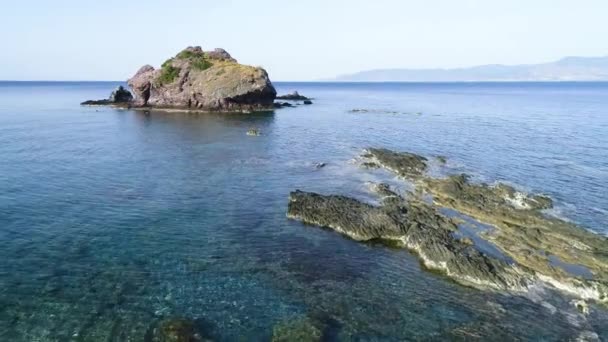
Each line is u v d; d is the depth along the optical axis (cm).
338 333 1501
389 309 1656
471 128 6538
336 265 2008
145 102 10081
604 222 2497
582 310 1662
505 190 2947
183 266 1966
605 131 6088
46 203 2778
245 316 1587
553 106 11362
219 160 4159
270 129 6431
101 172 3612
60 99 13950
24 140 5191
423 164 3825
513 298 1741
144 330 1488
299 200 2702
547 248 2139
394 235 2281
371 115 8850
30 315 1559
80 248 2123
